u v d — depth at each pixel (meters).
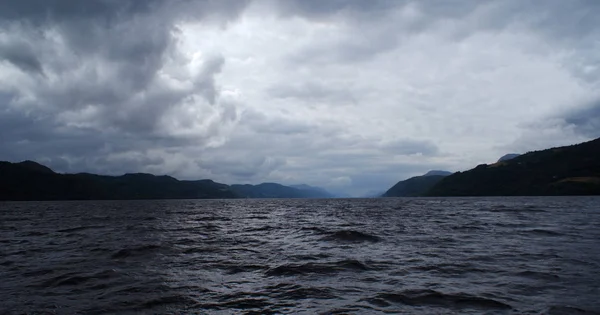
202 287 11.16
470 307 8.85
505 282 11.29
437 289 10.58
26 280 12.36
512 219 38.66
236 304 9.37
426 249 18.34
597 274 12.13
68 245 21.28
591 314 8.16
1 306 9.35
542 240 21.09
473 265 14.05
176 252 18.16
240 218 50.34
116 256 17.06
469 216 45.56
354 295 10.08
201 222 41.69
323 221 41.69
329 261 15.23
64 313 8.76
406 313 8.48
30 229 33.31
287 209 86.69
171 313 8.70
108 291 10.78
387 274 12.71
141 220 46.03
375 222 38.31
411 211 63.59
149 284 11.59
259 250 18.75
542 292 10.06
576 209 60.25
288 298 9.86
